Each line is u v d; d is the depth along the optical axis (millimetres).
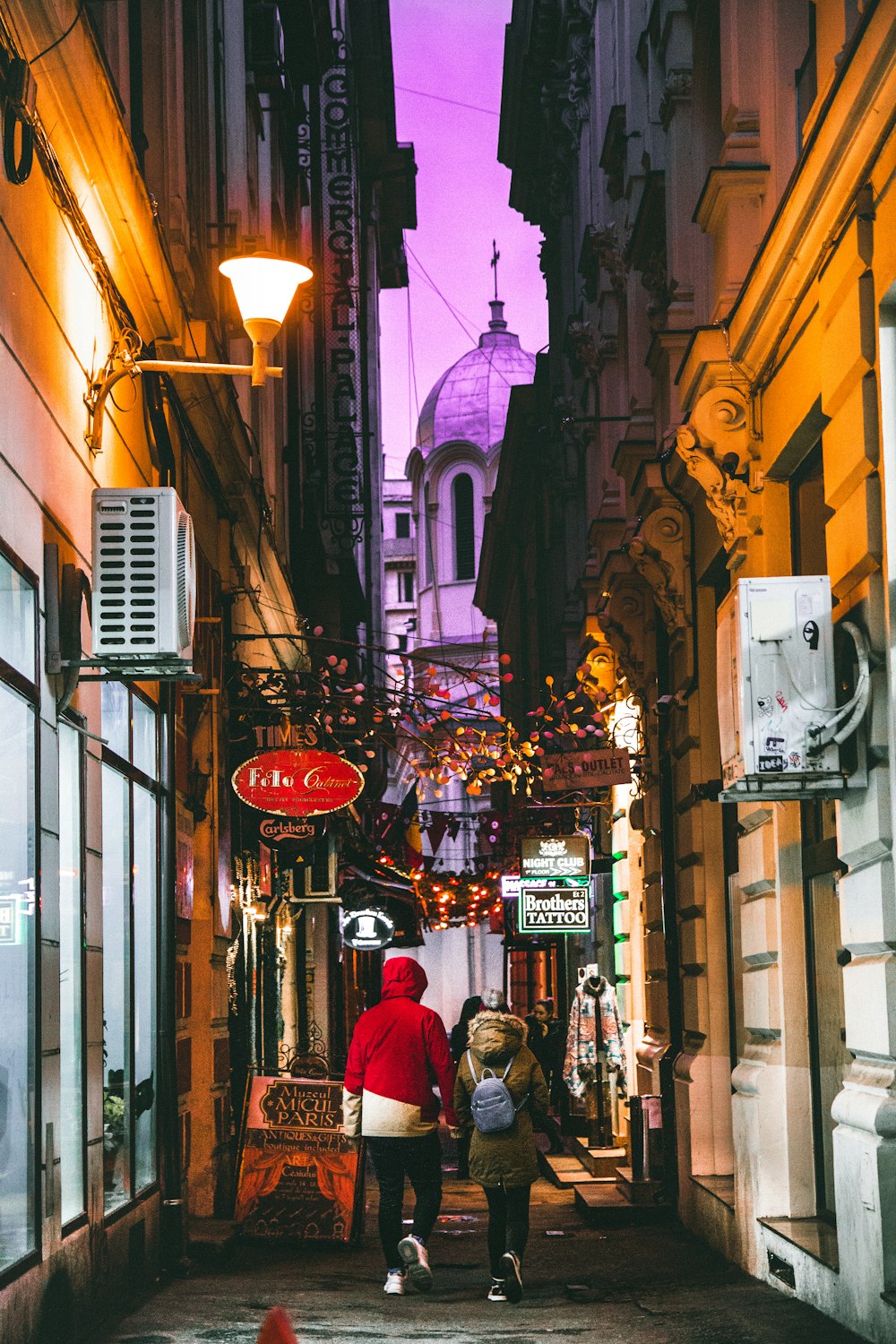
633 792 21375
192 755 15898
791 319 11484
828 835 11172
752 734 9578
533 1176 12039
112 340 11586
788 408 11766
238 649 19953
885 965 8953
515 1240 11883
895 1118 8891
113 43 13188
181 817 14930
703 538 15852
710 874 16062
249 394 21672
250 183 23203
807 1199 11945
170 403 14602
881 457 9180
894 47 8227
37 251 9297
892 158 8789
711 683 16141
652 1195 17531
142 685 13031
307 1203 14984
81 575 9781
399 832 39531
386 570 99000
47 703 9359
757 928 12547
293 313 31453
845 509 9781
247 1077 15492
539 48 33719
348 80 44469
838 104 9273
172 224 15125
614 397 26031
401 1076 12352
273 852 22000
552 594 40062
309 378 36094
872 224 9281
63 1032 9719
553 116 34094
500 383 89688
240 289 10719
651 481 16734
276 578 26297
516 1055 12242
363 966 40375
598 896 26859
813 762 9562
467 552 88188
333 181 42719
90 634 10398
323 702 18656
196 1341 9531
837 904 11000
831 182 9680
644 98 21297
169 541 10250
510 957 45219
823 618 9672
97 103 10312
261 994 21281
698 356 13039
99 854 10797
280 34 26281
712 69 16719
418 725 20062
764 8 13109
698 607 16406
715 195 13414
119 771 11828
